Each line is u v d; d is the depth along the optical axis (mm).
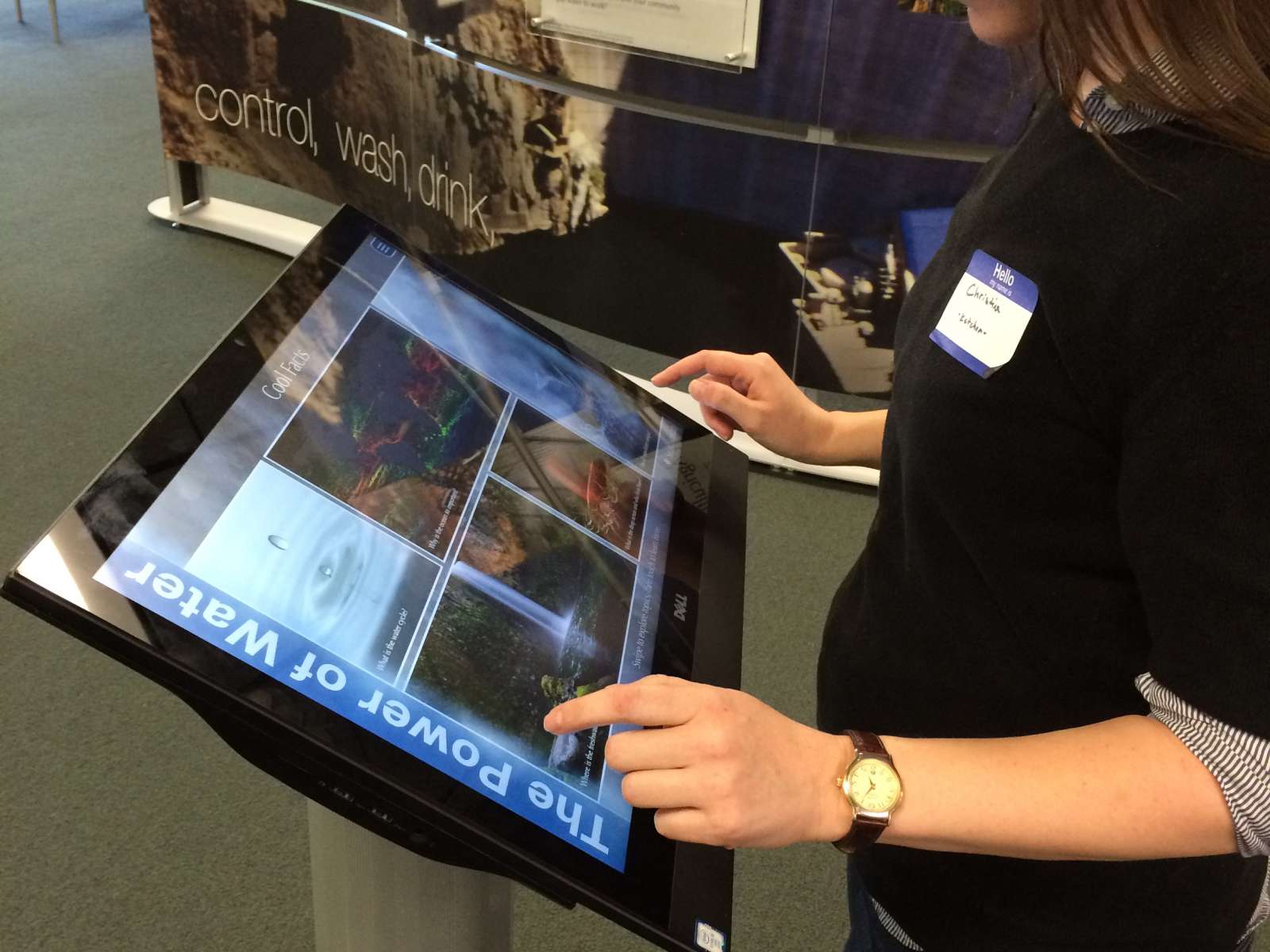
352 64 3146
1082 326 616
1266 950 1812
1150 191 590
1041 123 707
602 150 2660
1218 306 550
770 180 2488
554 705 710
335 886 916
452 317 944
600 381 1062
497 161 2857
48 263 3572
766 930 1819
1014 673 756
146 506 616
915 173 2359
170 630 582
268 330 767
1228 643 555
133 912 1764
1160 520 578
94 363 3100
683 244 2670
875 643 868
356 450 748
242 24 3342
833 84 2316
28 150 4297
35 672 2186
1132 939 799
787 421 1056
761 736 627
